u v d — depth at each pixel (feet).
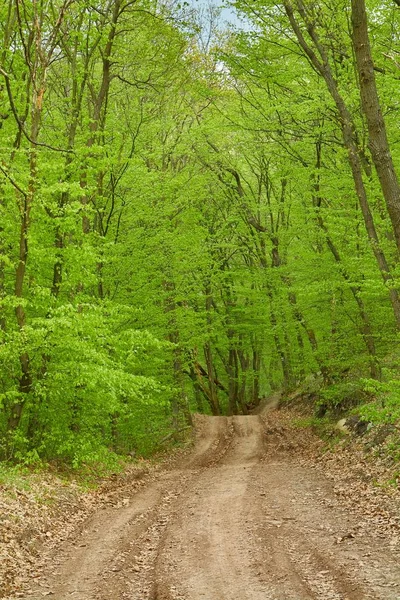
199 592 24.98
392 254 51.88
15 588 26.76
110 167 64.64
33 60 49.78
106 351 55.36
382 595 22.77
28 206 47.98
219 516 39.93
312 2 42.32
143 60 69.97
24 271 50.24
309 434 80.48
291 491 47.47
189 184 82.33
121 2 64.90
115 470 60.95
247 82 76.07
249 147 85.20
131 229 70.28
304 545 31.01
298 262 71.56
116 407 53.88
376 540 30.71
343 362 69.36
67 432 52.42
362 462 53.06
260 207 85.25
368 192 50.52
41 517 37.70
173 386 80.38
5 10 50.67
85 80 60.70
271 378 156.25
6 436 50.60
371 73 26.30
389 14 50.85
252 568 27.78
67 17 55.16
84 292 64.08
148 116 72.79
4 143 51.37
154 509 44.52
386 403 45.16
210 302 117.39
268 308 92.58
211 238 93.71
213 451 82.84
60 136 58.54
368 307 63.87
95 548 33.60
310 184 65.16
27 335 46.73
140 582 27.04
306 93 58.75
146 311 70.23
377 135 26.25
